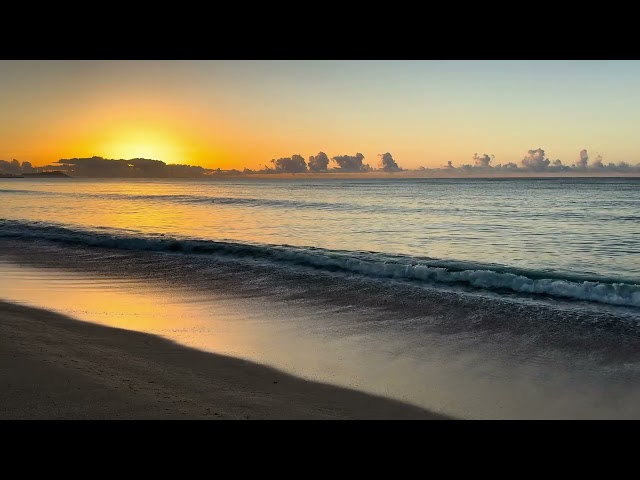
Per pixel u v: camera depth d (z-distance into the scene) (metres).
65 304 8.56
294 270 12.12
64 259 13.69
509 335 7.12
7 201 49.31
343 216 31.78
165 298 9.28
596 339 6.94
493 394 5.03
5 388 4.39
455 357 6.18
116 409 4.07
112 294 9.57
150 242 15.83
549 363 5.99
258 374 5.35
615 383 5.38
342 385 5.14
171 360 5.66
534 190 80.75
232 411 4.23
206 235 21.14
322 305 8.82
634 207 39.22
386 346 6.57
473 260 15.21
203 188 107.81
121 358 5.56
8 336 6.15
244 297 9.41
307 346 6.50
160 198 58.25
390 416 4.37
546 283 9.88
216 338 6.74
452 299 9.25
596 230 23.25
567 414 4.55
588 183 128.00
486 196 61.44
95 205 43.19
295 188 104.69
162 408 4.15
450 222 27.67
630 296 9.03
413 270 11.35
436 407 4.65
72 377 4.73
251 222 27.56
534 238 20.53
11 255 14.32
